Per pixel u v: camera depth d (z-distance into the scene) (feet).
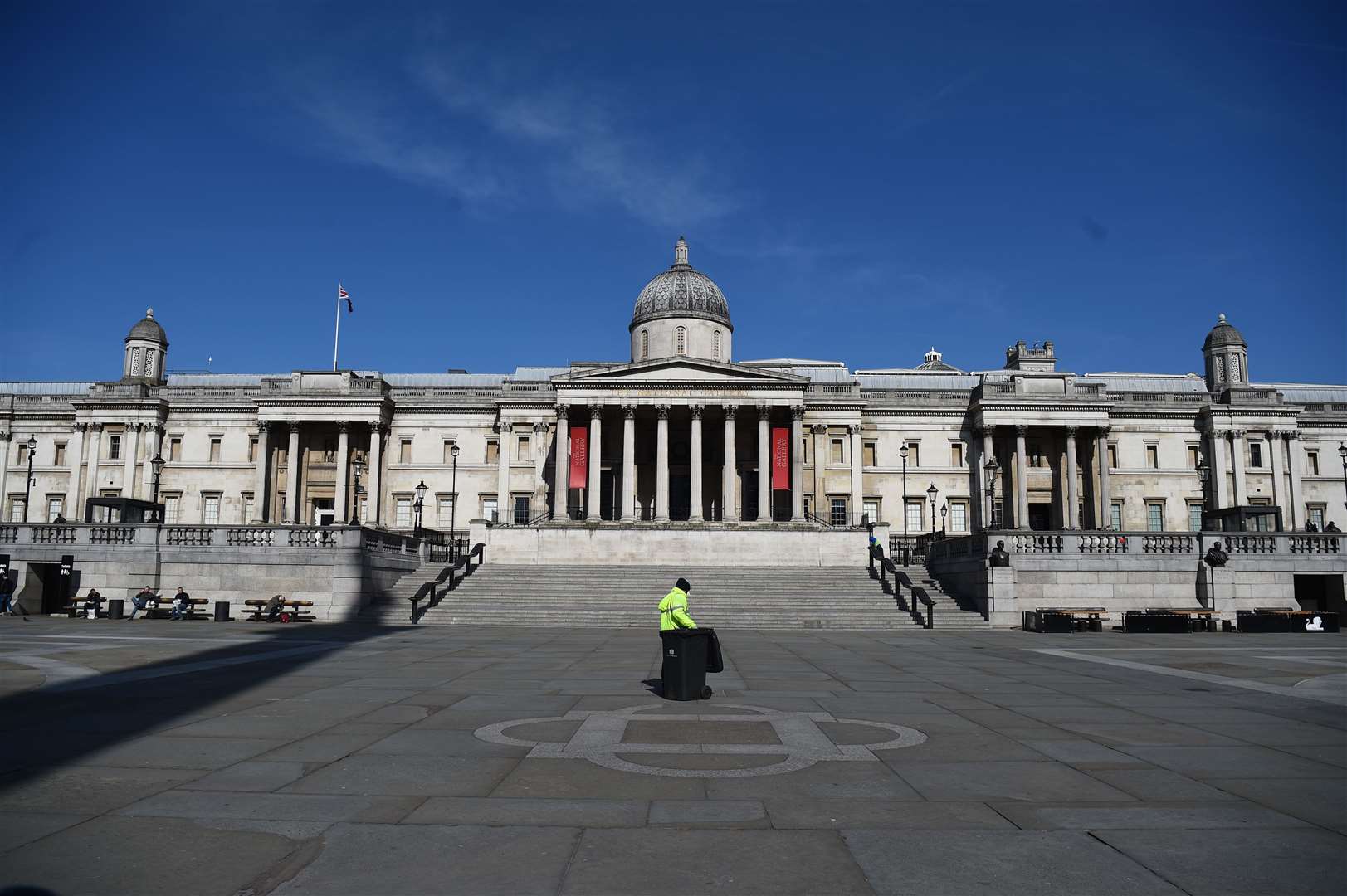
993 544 155.84
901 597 163.63
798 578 184.14
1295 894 25.34
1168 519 278.67
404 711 54.34
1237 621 141.49
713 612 155.74
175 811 32.32
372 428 278.05
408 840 29.27
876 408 283.18
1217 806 34.09
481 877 26.07
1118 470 280.72
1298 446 279.49
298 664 80.64
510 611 155.94
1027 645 111.24
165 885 25.27
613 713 54.13
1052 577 153.58
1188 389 322.96
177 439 289.12
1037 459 281.13
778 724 50.75
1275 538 155.12
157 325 306.96
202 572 160.25
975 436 278.26
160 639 106.42
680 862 27.40
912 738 46.80
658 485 246.47
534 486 276.82
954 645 111.14
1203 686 69.67
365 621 154.40
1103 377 328.08
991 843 29.50
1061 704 59.41
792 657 93.81
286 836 29.60
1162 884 25.95
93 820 31.24
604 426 273.33
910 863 27.53
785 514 266.77
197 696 59.62
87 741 44.50
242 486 284.82
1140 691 66.49
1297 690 67.36
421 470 285.02
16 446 296.51
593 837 29.71
